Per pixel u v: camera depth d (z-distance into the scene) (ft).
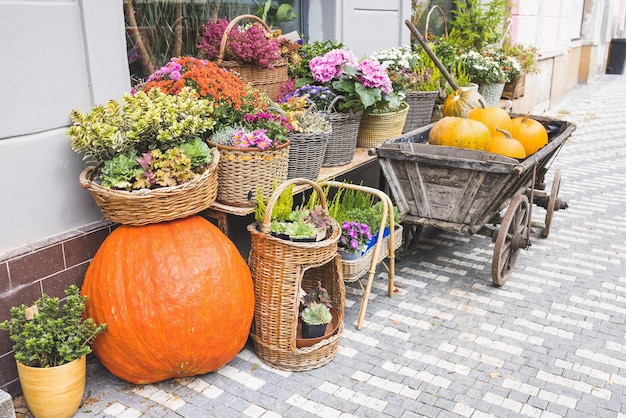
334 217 11.85
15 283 9.33
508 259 13.89
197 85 10.90
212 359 9.77
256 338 10.51
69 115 10.00
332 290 11.62
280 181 10.88
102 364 10.45
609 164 24.66
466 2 26.91
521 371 10.42
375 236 12.16
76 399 9.12
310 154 11.86
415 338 11.46
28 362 8.86
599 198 20.15
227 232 11.03
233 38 13.08
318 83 14.20
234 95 11.02
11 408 8.23
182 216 9.57
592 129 31.71
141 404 9.52
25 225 9.60
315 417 9.23
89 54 10.11
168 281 9.11
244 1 15.51
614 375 10.31
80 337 8.99
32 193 9.62
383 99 14.43
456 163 12.32
